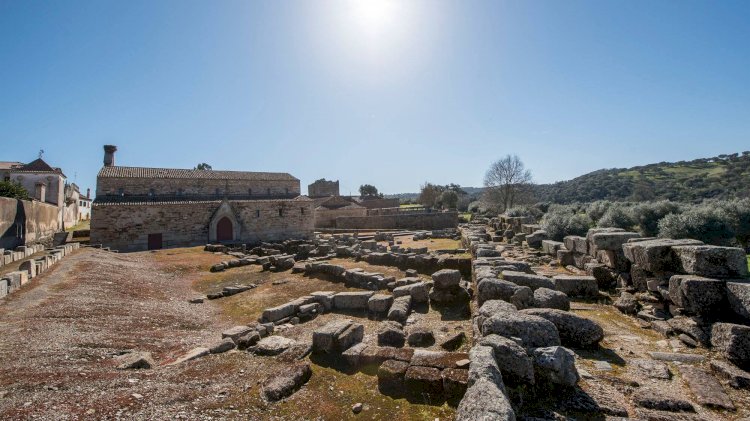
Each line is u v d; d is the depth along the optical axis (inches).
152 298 652.1
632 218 1003.3
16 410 230.7
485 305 296.0
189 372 318.7
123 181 2052.2
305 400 262.7
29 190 2132.1
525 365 213.9
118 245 1744.6
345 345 342.3
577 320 279.3
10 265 783.7
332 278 725.3
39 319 434.9
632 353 266.8
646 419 188.7
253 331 413.4
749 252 814.5
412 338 366.3
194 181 2261.3
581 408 199.6
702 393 208.5
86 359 332.8
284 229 2137.1
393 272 714.8
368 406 245.9
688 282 290.7
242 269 996.6
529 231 883.4
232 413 243.8
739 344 232.8
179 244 1865.2
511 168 2935.5
